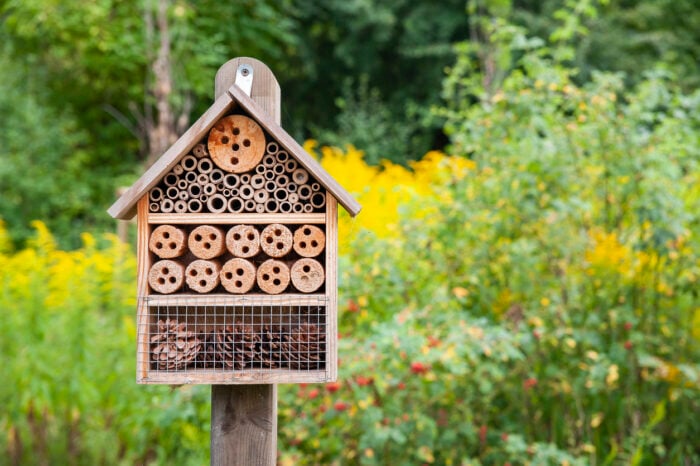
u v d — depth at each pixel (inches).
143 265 96.3
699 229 189.2
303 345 98.6
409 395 164.1
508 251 182.1
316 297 96.4
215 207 98.7
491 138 186.5
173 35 393.1
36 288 230.5
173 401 164.1
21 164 439.8
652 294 190.1
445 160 188.5
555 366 179.0
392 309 176.7
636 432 181.3
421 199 188.1
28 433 203.2
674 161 187.2
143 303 96.0
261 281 97.2
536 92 193.3
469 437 165.6
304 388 161.2
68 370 211.5
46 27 406.9
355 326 175.6
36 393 208.7
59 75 481.4
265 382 95.6
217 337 98.3
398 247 177.5
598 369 168.2
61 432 201.9
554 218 180.5
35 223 251.3
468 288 184.1
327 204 96.6
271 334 98.8
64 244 426.6
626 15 578.9
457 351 153.4
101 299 237.3
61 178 453.7
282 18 511.5
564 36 202.7
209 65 411.8
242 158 97.5
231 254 99.7
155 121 481.4
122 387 206.5
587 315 182.4
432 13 569.0
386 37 570.9
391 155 441.4
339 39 601.3
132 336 214.2
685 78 536.1
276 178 97.7
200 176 97.6
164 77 366.3
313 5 571.2
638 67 552.7
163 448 191.2
